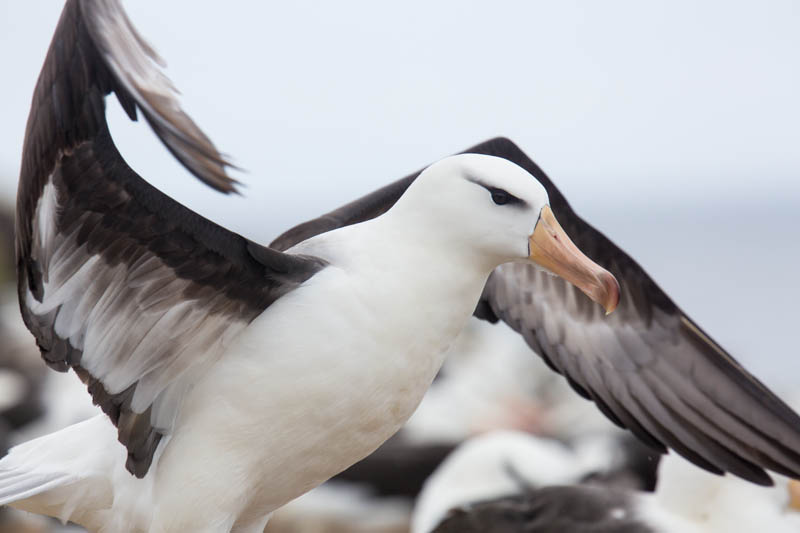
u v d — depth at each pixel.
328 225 9.17
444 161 7.70
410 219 7.67
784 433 9.47
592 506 12.07
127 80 6.27
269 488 7.96
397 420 7.86
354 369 7.45
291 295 7.45
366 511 16.83
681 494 11.98
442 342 7.77
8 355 19.64
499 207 7.59
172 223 6.96
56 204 6.84
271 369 7.41
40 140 6.62
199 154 6.58
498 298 9.99
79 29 6.28
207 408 7.53
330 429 7.61
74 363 7.45
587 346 9.95
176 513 7.63
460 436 17.62
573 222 9.68
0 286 26.59
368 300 7.48
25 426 18.05
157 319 7.30
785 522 12.04
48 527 15.70
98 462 7.88
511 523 12.05
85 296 7.21
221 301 7.32
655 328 9.80
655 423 9.90
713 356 9.67
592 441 16.45
